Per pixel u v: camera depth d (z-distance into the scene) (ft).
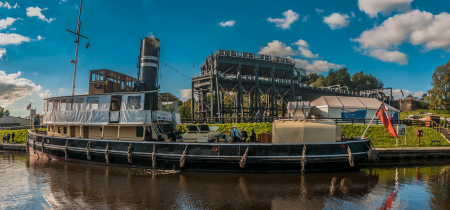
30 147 68.80
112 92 57.36
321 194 36.04
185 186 39.34
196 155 47.03
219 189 37.93
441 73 231.30
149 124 51.78
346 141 47.14
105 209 30.83
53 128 63.41
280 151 45.57
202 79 147.43
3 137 100.12
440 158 67.82
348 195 35.86
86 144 54.39
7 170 51.11
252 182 41.24
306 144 45.42
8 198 34.86
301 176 44.70
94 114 53.52
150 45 56.90
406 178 45.93
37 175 46.65
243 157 45.14
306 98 201.98
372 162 61.77
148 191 37.17
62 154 58.44
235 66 170.19
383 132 86.63
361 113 111.14
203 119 113.60
